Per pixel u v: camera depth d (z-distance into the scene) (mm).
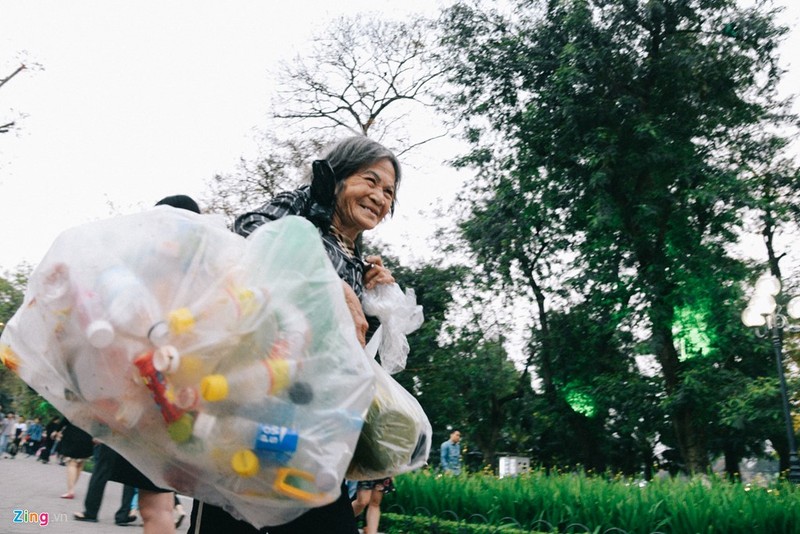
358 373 1629
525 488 8680
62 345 1572
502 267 24156
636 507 7398
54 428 26547
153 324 1490
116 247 1564
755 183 20766
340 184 2320
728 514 6969
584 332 24906
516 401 30000
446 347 29109
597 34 20969
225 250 1586
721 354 21078
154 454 1667
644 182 21453
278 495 1562
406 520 9430
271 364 1524
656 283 20359
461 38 22828
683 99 21438
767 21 20219
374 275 2344
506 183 22891
